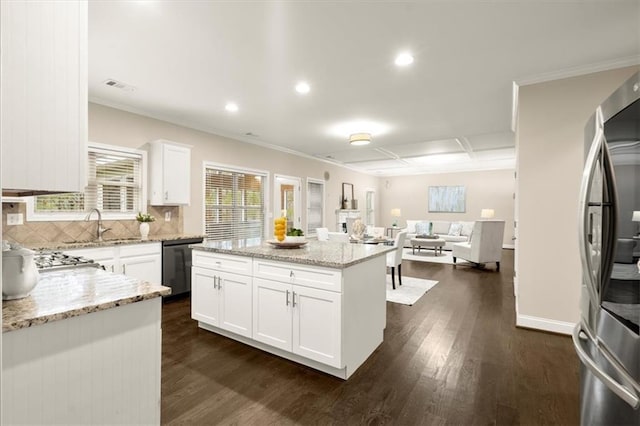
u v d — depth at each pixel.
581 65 2.88
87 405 1.16
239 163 5.70
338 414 1.87
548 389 2.13
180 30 2.35
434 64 2.88
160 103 3.91
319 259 2.29
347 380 2.23
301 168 7.32
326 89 3.46
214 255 2.95
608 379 1.05
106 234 3.88
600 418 1.25
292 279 2.40
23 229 3.27
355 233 5.60
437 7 2.08
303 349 2.34
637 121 0.98
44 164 1.05
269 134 5.49
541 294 3.13
